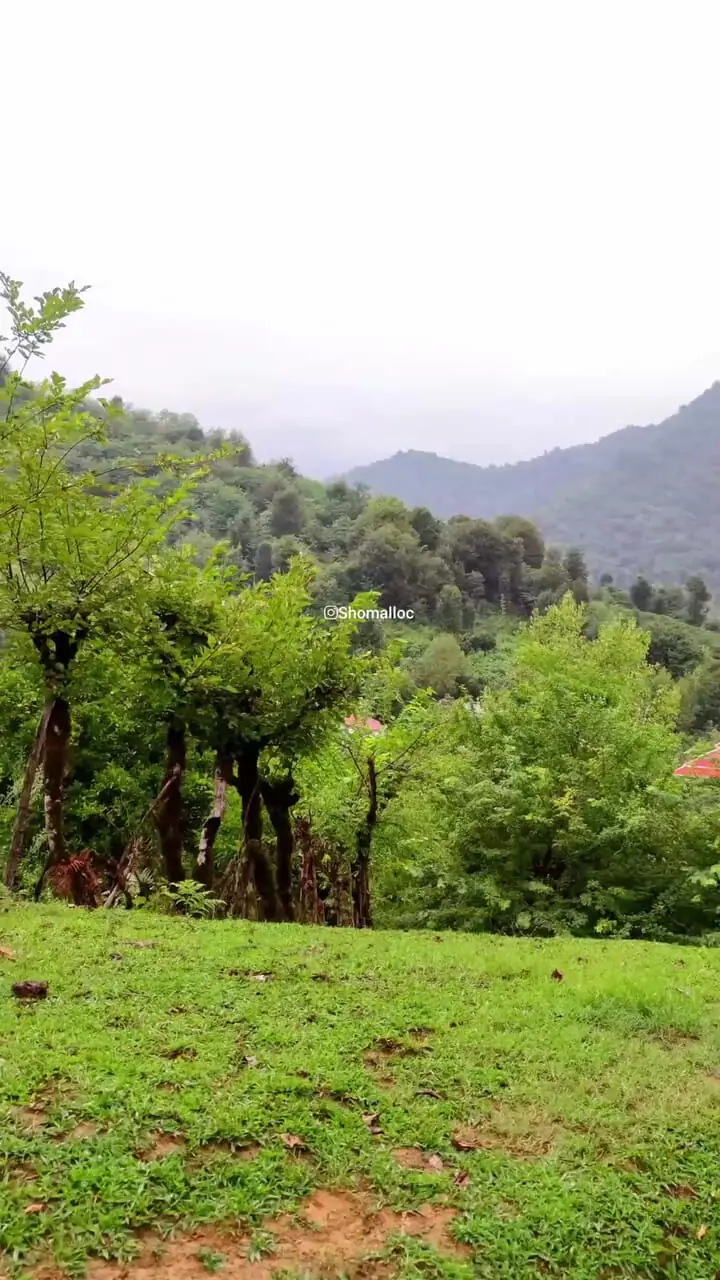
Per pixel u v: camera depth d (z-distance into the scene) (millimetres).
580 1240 3707
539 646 26016
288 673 12242
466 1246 3641
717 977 7672
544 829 12523
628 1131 4520
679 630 86688
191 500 16188
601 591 109688
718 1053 5555
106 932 7684
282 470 121750
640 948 9305
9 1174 3721
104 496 13492
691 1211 3961
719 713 66875
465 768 13750
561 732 13531
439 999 6258
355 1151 4168
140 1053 4863
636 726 14258
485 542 95750
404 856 15086
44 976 6102
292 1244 3557
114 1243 3428
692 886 11969
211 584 12633
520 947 8859
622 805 12539
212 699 11695
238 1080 4645
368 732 15211
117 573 10938
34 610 10531
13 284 8469
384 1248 3574
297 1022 5547
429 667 60625
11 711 14930
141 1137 4035
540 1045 5500
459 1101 4715
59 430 9625
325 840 14000
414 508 99062
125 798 15047
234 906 11570
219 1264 3387
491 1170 4113
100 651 11359
